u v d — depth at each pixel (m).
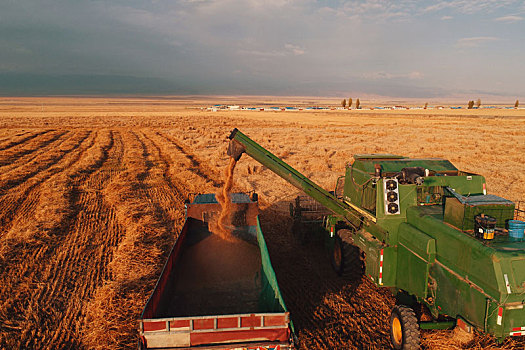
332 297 7.38
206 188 16.31
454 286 5.07
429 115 93.44
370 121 68.62
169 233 10.82
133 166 21.52
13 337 5.93
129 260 8.76
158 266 8.51
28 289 7.44
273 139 37.97
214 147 31.11
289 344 4.80
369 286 7.89
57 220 11.60
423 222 5.93
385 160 8.24
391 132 45.28
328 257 9.19
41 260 8.84
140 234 10.40
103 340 5.93
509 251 4.46
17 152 26.03
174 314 6.10
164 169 21.27
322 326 6.41
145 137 39.94
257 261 8.33
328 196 7.58
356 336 6.13
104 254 9.41
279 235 11.01
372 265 6.82
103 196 15.17
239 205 9.64
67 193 15.10
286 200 14.69
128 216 12.11
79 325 6.37
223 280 7.30
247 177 19.00
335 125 58.59
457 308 5.02
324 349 5.78
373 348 5.82
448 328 5.55
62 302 7.07
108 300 7.01
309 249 9.98
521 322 4.40
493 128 49.47
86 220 12.05
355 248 7.80
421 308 6.73
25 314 6.59
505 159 24.61
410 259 6.07
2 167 20.44
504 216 5.25
